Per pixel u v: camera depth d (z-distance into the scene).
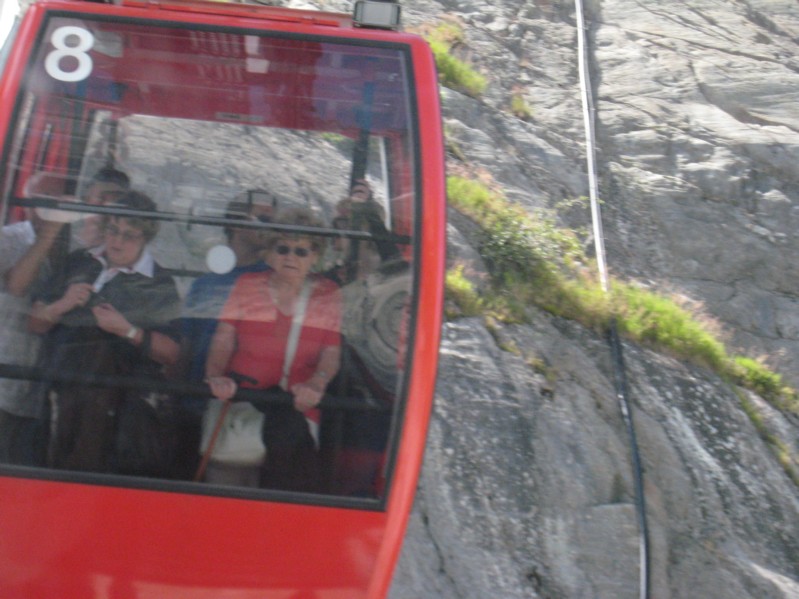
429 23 35.91
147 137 10.82
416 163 10.91
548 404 18.81
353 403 10.33
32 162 10.55
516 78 34.19
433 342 10.43
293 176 10.79
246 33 11.27
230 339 10.37
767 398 22.98
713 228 28.52
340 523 10.09
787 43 39.41
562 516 16.95
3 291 10.25
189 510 10.00
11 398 10.07
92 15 11.10
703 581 16.89
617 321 22.30
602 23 39.12
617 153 31.06
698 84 34.91
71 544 9.88
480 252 22.95
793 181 30.92
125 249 10.45
